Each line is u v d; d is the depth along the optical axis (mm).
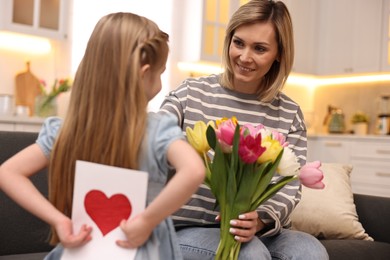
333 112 5172
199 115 1516
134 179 962
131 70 993
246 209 1165
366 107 5047
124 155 979
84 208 994
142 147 994
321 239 2006
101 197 984
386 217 2084
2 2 3295
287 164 1129
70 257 998
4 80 3592
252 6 1486
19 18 3373
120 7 4070
